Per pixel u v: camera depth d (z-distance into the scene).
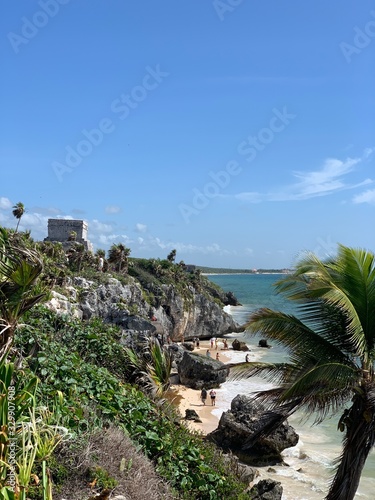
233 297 133.50
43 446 7.24
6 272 7.44
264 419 15.07
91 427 8.98
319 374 13.36
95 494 7.45
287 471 25.91
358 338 13.33
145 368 16.28
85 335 15.33
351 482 14.02
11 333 7.42
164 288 81.62
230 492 11.05
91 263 70.31
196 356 46.19
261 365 14.96
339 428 14.40
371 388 13.70
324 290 13.56
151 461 9.91
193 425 33.59
